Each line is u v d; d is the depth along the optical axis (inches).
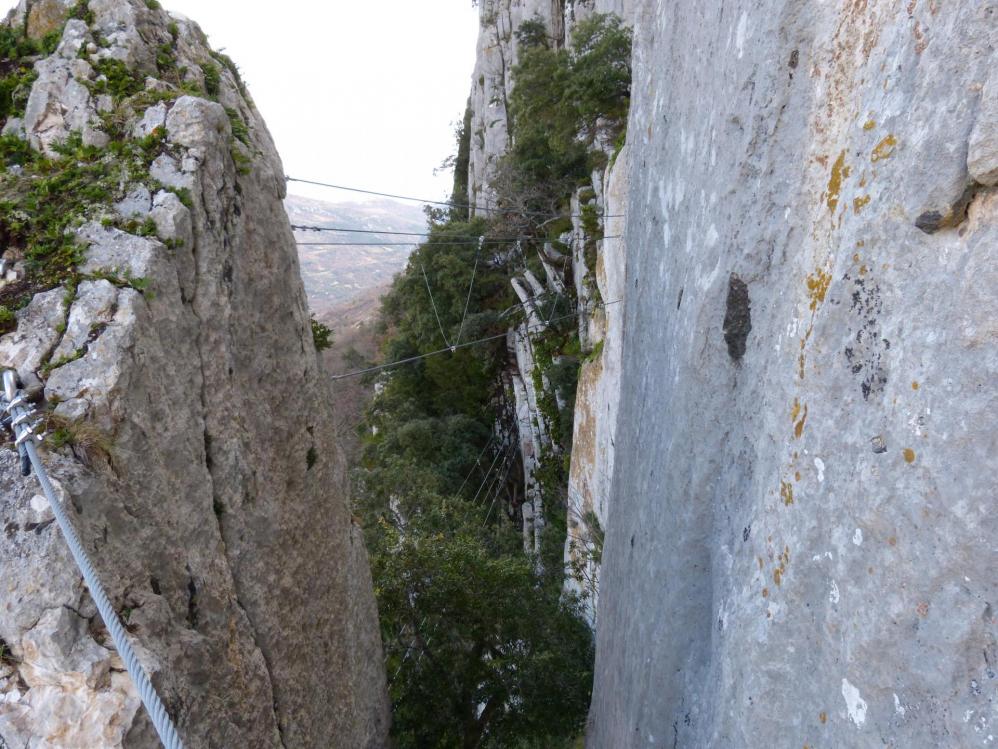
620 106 693.9
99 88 159.6
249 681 152.0
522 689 358.6
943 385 75.0
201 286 151.2
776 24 122.8
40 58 167.9
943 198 77.2
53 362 119.0
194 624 134.3
